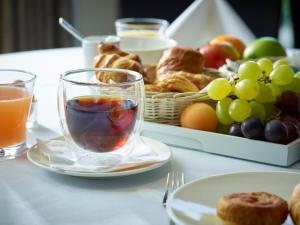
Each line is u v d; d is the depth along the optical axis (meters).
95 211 0.63
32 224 0.59
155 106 0.84
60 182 0.70
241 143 0.78
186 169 0.74
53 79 1.17
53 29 2.22
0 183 0.69
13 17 2.13
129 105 0.73
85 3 2.33
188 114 0.83
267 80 0.86
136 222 0.60
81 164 0.71
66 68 1.26
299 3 2.19
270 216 0.56
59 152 0.75
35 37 2.19
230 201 0.57
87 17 2.35
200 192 0.63
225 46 1.20
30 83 0.79
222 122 0.83
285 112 0.85
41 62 1.30
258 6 2.00
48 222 0.60
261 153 0.77
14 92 0.77
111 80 0.77
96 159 0.73
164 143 0.84
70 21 2.25
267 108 0.85
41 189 0.68
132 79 0.77
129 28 1.35
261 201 0.58
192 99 0.85
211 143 0.80
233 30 1.45
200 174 0.73
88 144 0.73
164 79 0.89
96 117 0.71
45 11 2.18
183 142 0.82
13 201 0.65
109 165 0.71
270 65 0.88
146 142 0.80
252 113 0.82
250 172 0.67
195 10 1.39
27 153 0.75
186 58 0.99
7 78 0.83
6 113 0.74
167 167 0.75
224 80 0.83
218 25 1.44
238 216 0.56
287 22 2.35
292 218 0.58
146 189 0.68
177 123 0.86
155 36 1.33
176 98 0.84
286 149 0.75
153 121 0.86
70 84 0.73
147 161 0.72
